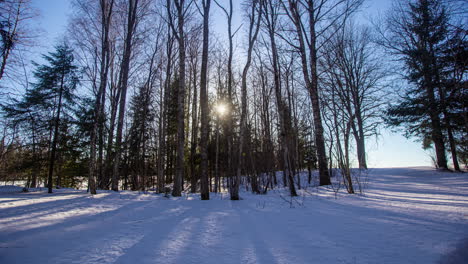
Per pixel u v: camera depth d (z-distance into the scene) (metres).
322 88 10.95
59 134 18.52
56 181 24.84
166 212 6.25
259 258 2.87
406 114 18.97
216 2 10.33
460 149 18.28
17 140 21.05
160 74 18.36
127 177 26.89
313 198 8.50
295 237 3.71
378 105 20.59
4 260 2.79
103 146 17.28
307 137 26.06
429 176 16.12
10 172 22.08
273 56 10.30
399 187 10.97
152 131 25.36
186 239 3.70
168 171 26.91
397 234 3.62
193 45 17.50
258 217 5.39
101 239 3.69
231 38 10.77
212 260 2.83
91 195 11.45
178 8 11.52
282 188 15.70
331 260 2.75
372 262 2.65
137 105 24.14
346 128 9.80
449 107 16.81
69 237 3.80
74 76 16.61
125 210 6.63
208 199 9.34
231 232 4.11
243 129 9.69
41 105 18.52
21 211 6.34
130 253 3.06
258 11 10.05
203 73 9.75
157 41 17.38
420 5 16.11
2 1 7.46
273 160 18.98
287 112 18.97
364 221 4.55
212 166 22.69
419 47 17.77
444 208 5.38
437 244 3.11
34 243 3.47
